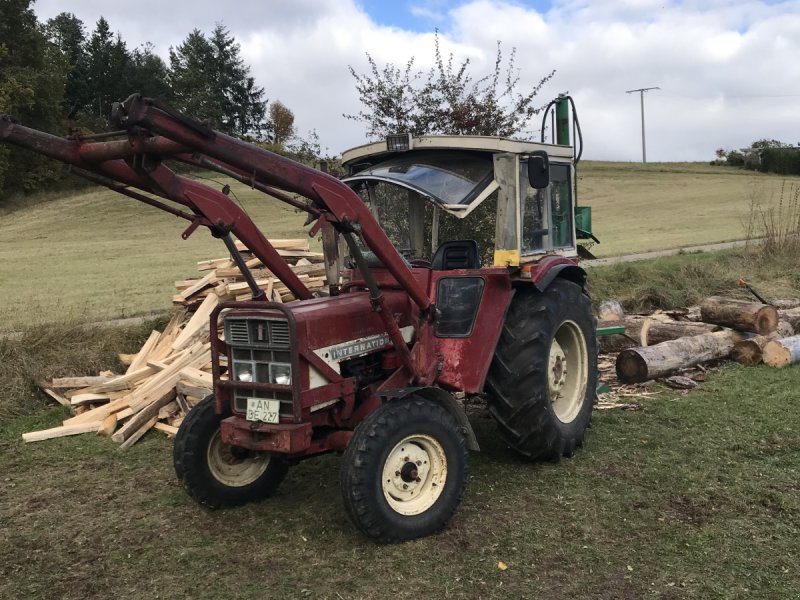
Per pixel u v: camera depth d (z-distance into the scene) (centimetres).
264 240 421
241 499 453
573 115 621
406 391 400
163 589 354
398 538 387
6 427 661
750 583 342
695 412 613
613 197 4484
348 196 386
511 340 483
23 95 4831
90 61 7500
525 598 334
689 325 841
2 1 5128
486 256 523
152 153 340
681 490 451
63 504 474
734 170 6625
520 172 491
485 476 486
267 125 9106
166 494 485
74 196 4903
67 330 804
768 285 1245
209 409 444
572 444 513
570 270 543
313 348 394
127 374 707
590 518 416
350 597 340
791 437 543
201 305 786
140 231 3466
